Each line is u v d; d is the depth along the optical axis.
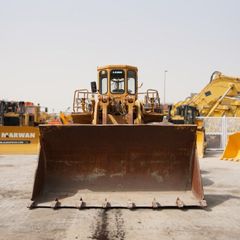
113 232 5.33
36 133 17.84
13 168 12.71
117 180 7.34
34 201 6.77
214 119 20.47
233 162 14.88
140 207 6.61
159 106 10.60
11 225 5.71
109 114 9.52
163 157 7.37
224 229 5.48
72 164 7.39
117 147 7.30
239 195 8.08
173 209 6.62
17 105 23.80
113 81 10.50
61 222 5.84
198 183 6.95
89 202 6.80
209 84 23.22
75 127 7.09
